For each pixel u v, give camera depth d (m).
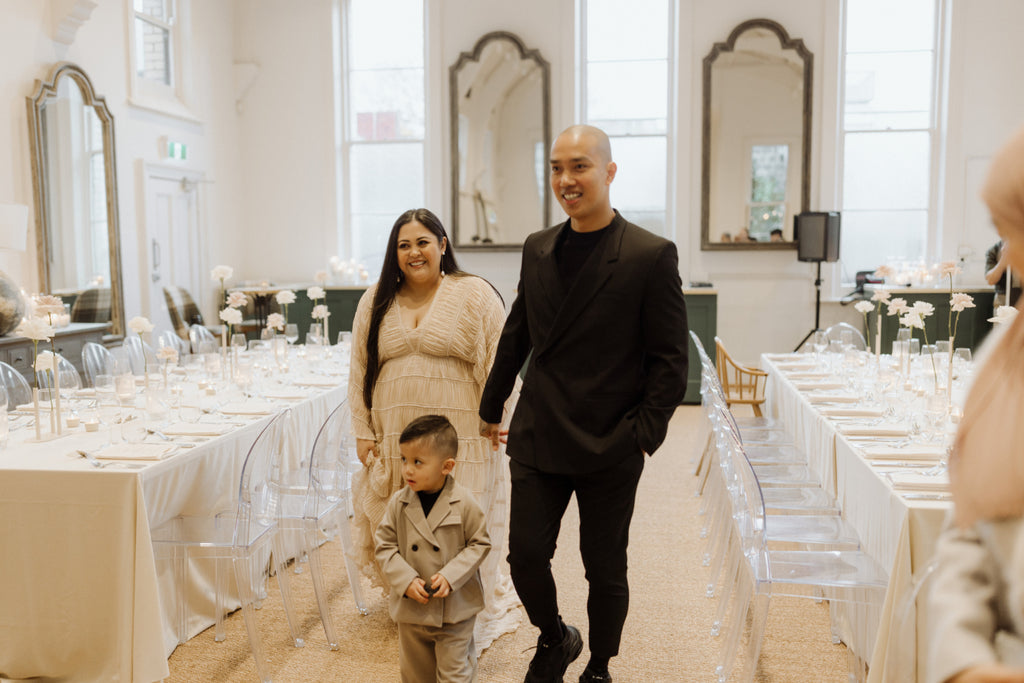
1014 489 0.77
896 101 8.38
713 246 8.49
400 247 2.85
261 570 3.43
